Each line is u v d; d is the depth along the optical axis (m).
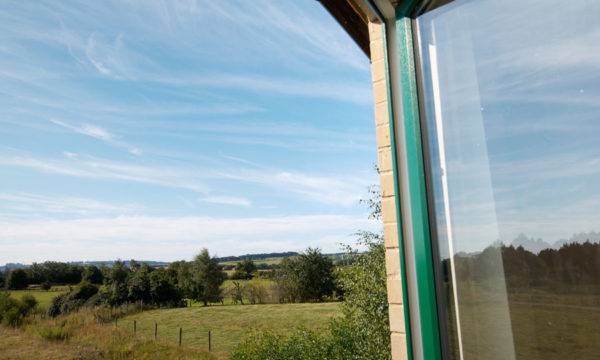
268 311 23.39
